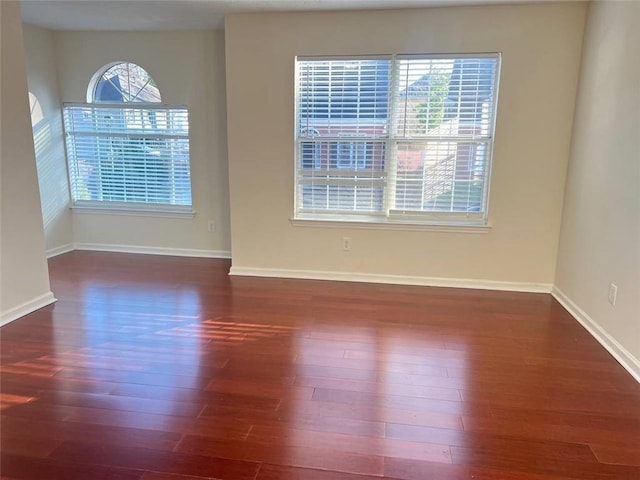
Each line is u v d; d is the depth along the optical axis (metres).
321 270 4.17
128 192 5.00
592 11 3.20
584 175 3.24
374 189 4.02
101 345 2.71
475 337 2.90
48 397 2.15
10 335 2.83
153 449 1.79
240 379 2.34
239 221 4.19
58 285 3.86
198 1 3.49
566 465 1.73
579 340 2.87
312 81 3.88
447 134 3.80
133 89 4.78
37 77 4.52
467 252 3.90
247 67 3.87
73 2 3.58
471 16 3.52
